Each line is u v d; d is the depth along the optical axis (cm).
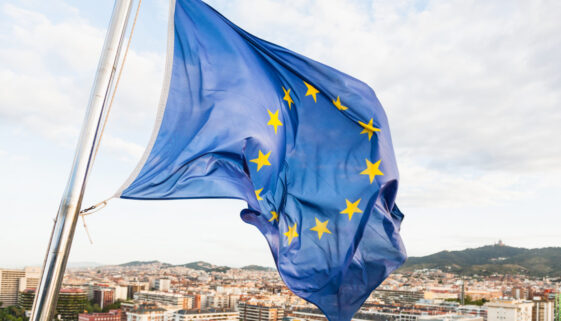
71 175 755
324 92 1096
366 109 1097
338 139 1104
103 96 779
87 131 769
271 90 1080
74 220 748
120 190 880
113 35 791
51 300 730
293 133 1105
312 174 1093
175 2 1002
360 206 1073
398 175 1113
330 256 1062
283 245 1053
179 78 984
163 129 955
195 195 935
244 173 1007
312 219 1076
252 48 1086
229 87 1009
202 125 973
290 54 1089
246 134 1000
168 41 991
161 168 931
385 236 1097
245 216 1015
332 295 1073
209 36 1020
